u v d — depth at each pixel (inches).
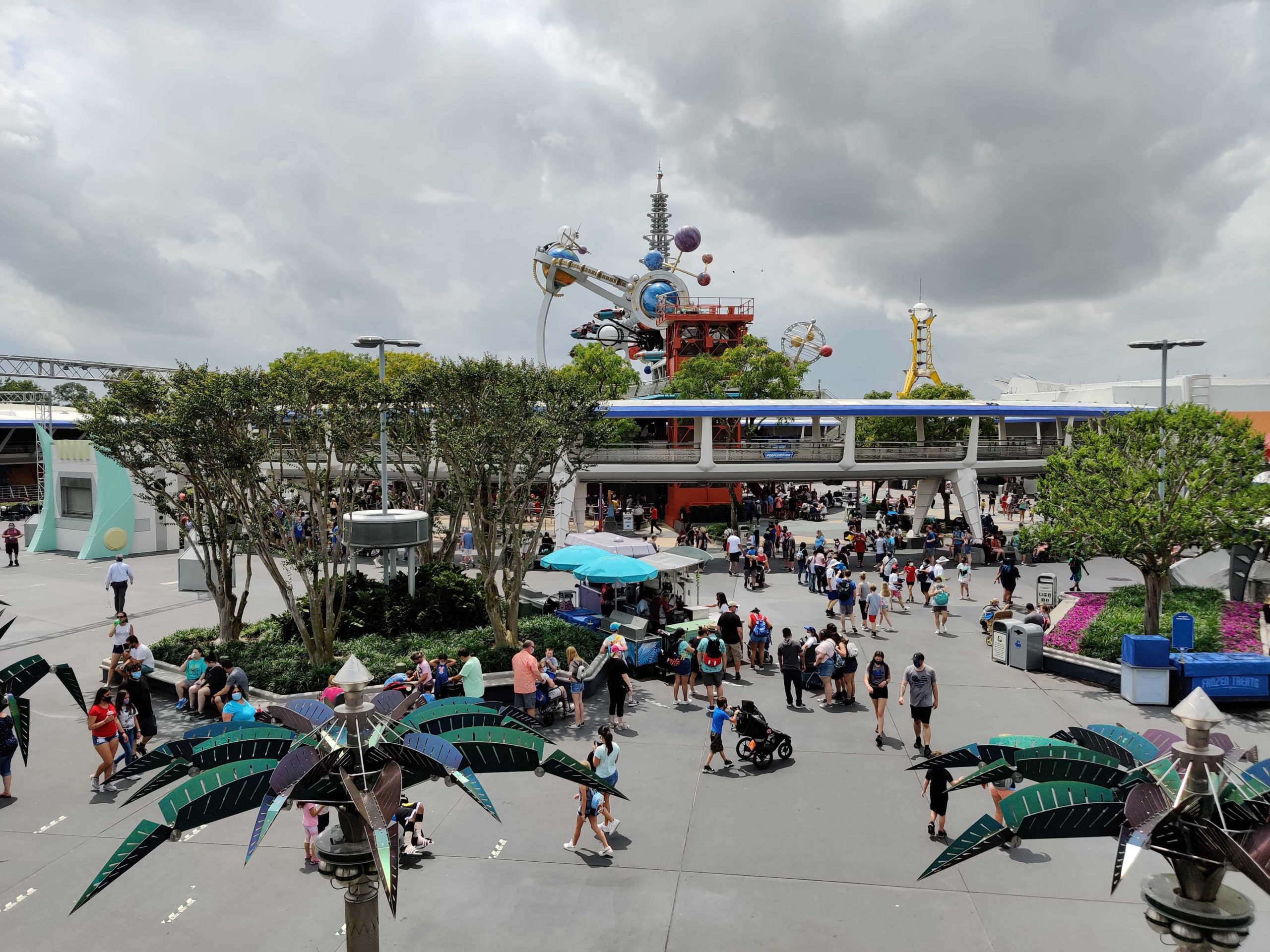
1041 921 373.4
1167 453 799.7
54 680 734.5
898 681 735.7
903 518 1811.0
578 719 628.1
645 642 754.8
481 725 226.7
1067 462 856.3
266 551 727.1
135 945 361.4
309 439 736.3
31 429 2913.4
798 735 605.3
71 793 509.0
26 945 361.1
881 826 466.3
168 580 1232.2
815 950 354.3
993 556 1412.4
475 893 398.6
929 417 1617.9
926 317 2822.3
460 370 780.6
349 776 194.1
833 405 1503.4
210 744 212.1
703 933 366.6
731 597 1107.3
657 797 504.1
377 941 219.5
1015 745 213.3
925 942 359.3
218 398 681.6
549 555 805.2
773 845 444.1
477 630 811.4
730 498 1825.8
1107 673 712.4
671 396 1987.0
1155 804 184.5
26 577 1253.1
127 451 727.1
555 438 756.6
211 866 426.6
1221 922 185.3
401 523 781.3
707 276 2726.4
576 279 2381.9
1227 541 759.7
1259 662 660.7
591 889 402.9
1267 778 197.0
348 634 804.6
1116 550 753.0
